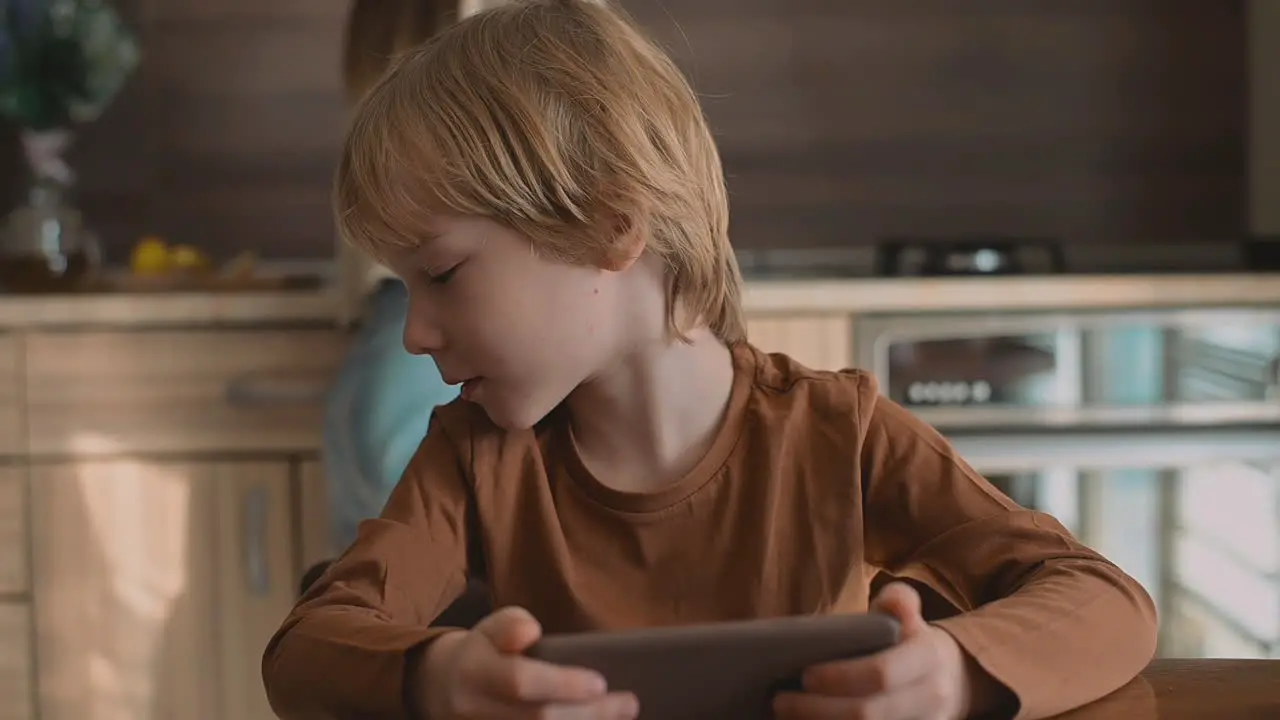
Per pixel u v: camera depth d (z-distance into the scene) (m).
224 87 2.33
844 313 1.85
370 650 0.58
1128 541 1.88
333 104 2.32
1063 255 2.19
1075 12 2.36
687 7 2.33
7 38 1.97
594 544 0.76
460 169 0.70
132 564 1.88
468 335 0.71
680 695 0.53
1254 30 2.34
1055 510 1.88
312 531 1.88
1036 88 2.37
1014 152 2.38
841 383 0.79
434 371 1.22
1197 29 2.36
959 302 1.85
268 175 2.34
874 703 0.52
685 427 0.77
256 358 1.86
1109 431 1.86
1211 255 2.38
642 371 0.76
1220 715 0.58
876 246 2.37
